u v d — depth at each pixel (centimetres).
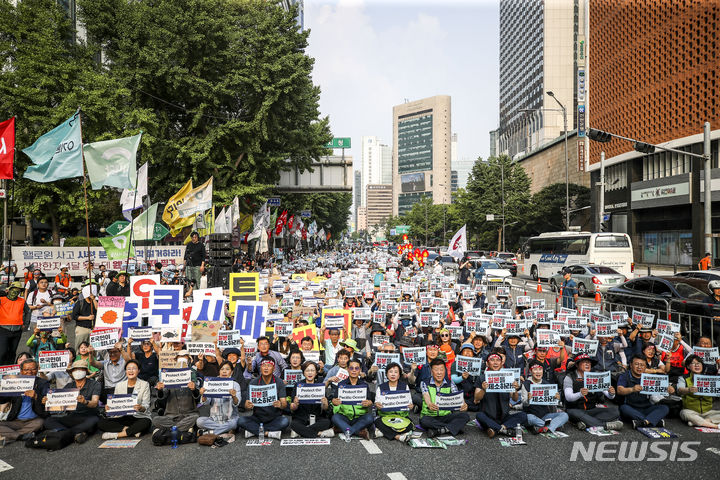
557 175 7650
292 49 2945
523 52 12281
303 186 4456
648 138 4547
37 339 1055
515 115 12912
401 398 770
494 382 761
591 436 756
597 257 2895
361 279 2114
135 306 1086
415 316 1272
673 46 4162
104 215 4703
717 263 3797
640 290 1529
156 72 2705
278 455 691
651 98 4494
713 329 1166
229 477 616
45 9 3173
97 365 842
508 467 644
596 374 798
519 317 1232
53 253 2603
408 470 636
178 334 910
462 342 1116
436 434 761
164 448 721
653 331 1055
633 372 812
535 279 3556
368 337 1195
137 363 786
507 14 13688
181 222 2070
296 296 1510
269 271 2956
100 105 2733
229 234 2012
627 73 4859
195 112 2869
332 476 618
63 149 1290
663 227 4503
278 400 770
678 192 4138
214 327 889
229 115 3136
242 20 3066
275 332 1041
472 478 612
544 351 852
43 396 780
